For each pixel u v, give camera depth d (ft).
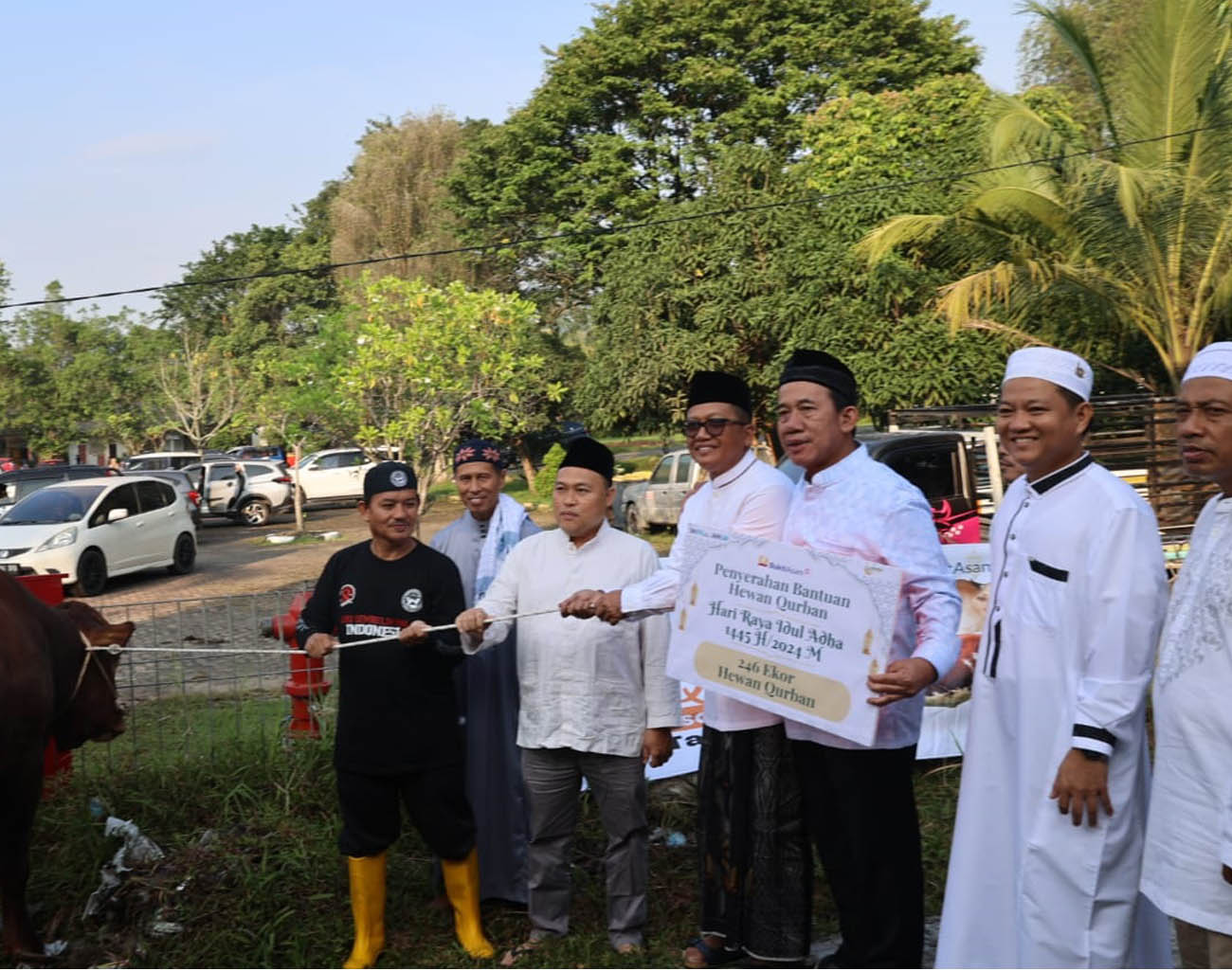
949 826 18.37
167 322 230.27
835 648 11.86
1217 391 9.74
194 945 14.96
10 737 14.26
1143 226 52.85
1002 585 11.45
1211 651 9.48
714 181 80.02
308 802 18.35
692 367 75.15
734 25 111.96
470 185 126.21
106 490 59.47
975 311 61.46
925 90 84.12
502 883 16.02
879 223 68.90
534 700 14.48
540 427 111.86
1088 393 11.09
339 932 15.43
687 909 15.96
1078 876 10.48
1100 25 75.61
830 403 12.63
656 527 71.97
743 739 13.39
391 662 14.15
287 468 108.99
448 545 16.61
